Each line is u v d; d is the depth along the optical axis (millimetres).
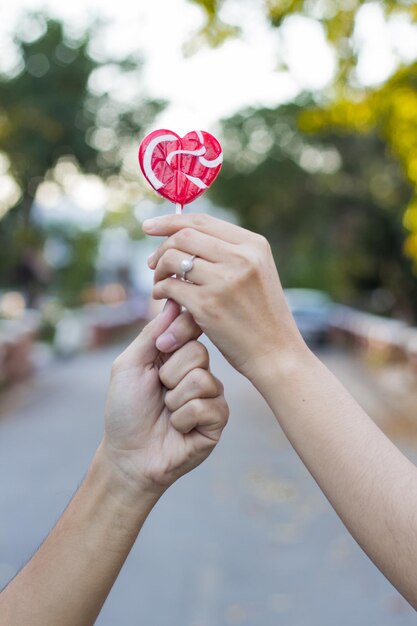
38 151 22281
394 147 9297
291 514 6609
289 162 28891
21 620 1357
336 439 1198
